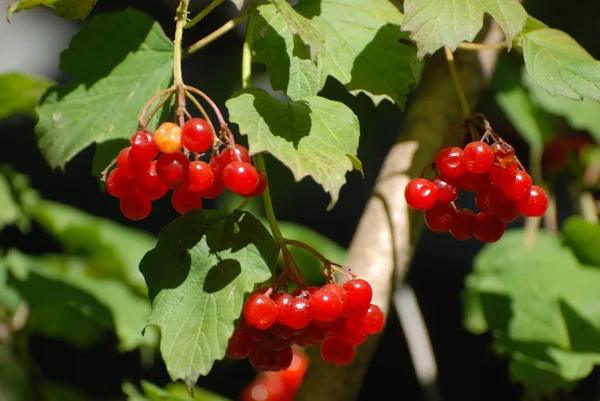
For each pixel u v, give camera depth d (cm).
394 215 51
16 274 66
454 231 45
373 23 46
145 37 47
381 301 51
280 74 44
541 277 64
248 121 41
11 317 72
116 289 71
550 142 68
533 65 44
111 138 46
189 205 42
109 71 47
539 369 61
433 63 53
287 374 65
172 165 40
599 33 72
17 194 76
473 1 43
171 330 41
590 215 70
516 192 43
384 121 74
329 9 46
